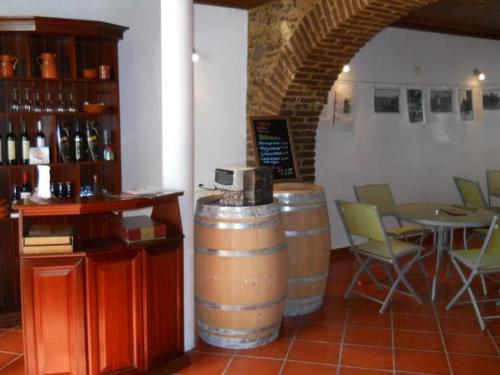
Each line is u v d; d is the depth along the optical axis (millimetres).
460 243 6402
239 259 3316
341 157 5840
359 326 3832
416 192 6602
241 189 3480
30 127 4074
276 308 3484
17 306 3998
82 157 4211
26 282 2699
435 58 6562
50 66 3930
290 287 3971
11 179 4051
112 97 4188
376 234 4070
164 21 3223
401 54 6242
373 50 5980
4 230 4027
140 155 4664
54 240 2713
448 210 4582
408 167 6484
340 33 4301
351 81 5828
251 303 3375
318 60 4586
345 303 4312
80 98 4258
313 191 3947
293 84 4676
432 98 6605
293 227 3891
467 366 3197
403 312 4109
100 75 4090
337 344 3527
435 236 5195
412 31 6301
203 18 4883
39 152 3957
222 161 5133
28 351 2744
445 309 4172
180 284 3164
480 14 5832
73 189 4184
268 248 3367
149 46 4625
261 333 3477
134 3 4520
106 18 4402
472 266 3848
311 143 5195
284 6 4629
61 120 4172
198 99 4930
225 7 4977
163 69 3260
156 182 4773
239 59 5117
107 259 2791
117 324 2859
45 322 2738
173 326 3152
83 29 3805
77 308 2738
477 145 7078
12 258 4066
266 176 3500
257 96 5051
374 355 3359
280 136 4871
